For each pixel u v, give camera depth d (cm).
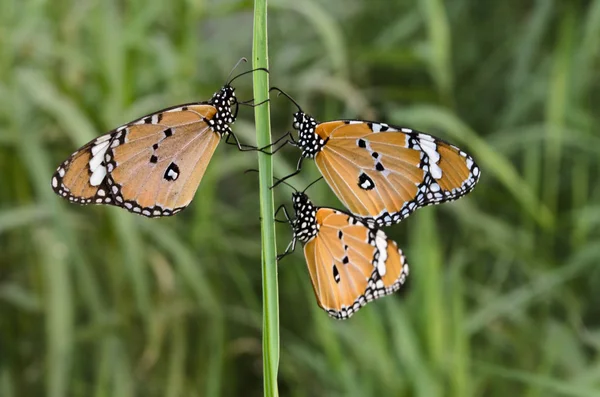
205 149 63
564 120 88
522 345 82
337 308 66
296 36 104
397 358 75
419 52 84
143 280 75
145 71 82
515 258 87
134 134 62
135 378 79
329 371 77
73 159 62
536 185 88
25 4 79
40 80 75
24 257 79
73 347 77
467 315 80
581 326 81
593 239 92
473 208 87
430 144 63
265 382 60
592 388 75
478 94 108
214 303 77
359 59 87
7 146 76
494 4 113
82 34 81
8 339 79
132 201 63
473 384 76
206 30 104
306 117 63
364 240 66
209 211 79
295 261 79
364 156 64
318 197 78
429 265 74
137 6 79
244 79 97
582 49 87
